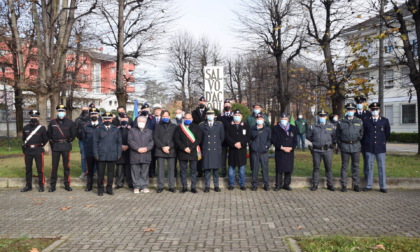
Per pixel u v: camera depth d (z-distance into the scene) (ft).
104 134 28.60
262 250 15.65
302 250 15.29
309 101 67.31
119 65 66.39
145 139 29.45
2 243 16.40
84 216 21.93
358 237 16.79
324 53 56.95
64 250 15.81
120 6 64.28
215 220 20.94
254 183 30.60
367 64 45.27
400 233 17.92
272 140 30.45
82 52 72.79
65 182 31.07
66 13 54.85
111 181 29.17
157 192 29.76
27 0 50.83
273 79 113.60
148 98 93.15
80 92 92.12
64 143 30.71
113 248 16.10
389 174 33.55
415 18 47.93
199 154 29.68
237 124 30.37
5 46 65.46
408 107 108.17
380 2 47.09
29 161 30.45
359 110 35.88
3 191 30.58
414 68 49.21
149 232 18.57
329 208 23.81
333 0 53.72
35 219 21.17
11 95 87.76
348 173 35.53
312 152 30.68
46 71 52.06
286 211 23.06
